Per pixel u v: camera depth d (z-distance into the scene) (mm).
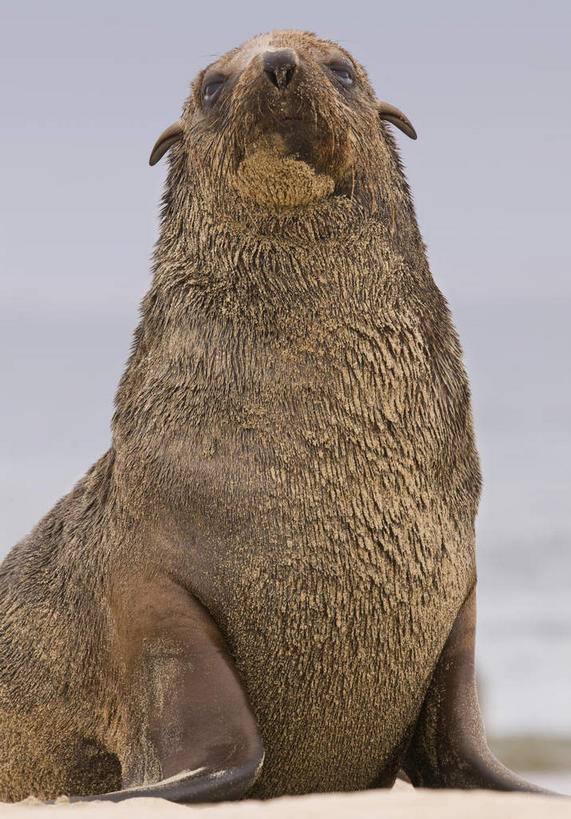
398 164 32688
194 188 31078
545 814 19875
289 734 28422
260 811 20344
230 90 30641
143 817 20188
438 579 28703
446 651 29578
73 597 30734
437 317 30656
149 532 28406
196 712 26688
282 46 31438
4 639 32219
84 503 31984
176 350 29578
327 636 27750
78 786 30891
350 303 29156
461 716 28719
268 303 29078
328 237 29500
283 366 28453
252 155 28688
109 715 29703
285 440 27984
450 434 29656
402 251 30781
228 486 27781
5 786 32000
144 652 27844
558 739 71625
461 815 19672
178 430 28594
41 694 31141
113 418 31188
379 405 28594
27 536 35094
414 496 28531
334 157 28922
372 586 27859
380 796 21984
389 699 28609
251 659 27859
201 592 27812
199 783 25188
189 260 30578
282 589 27562
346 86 31594
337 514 27797
